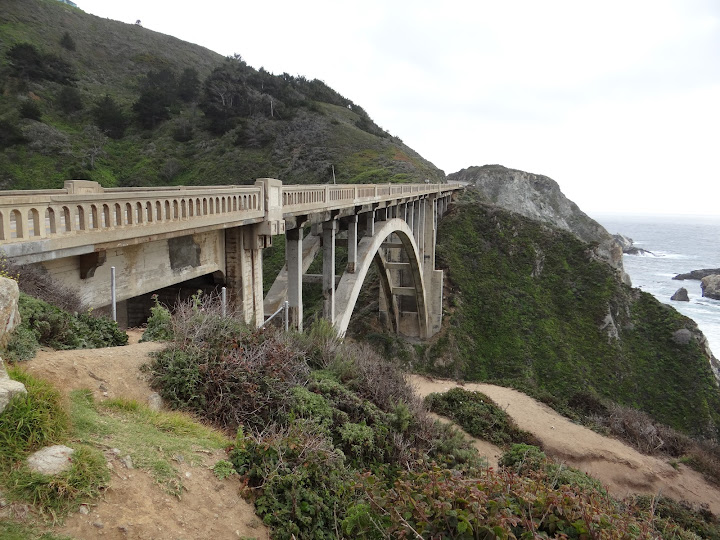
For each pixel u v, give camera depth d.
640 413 22.83
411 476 4.73
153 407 5.26
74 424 4.08
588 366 34.81
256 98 61.28
